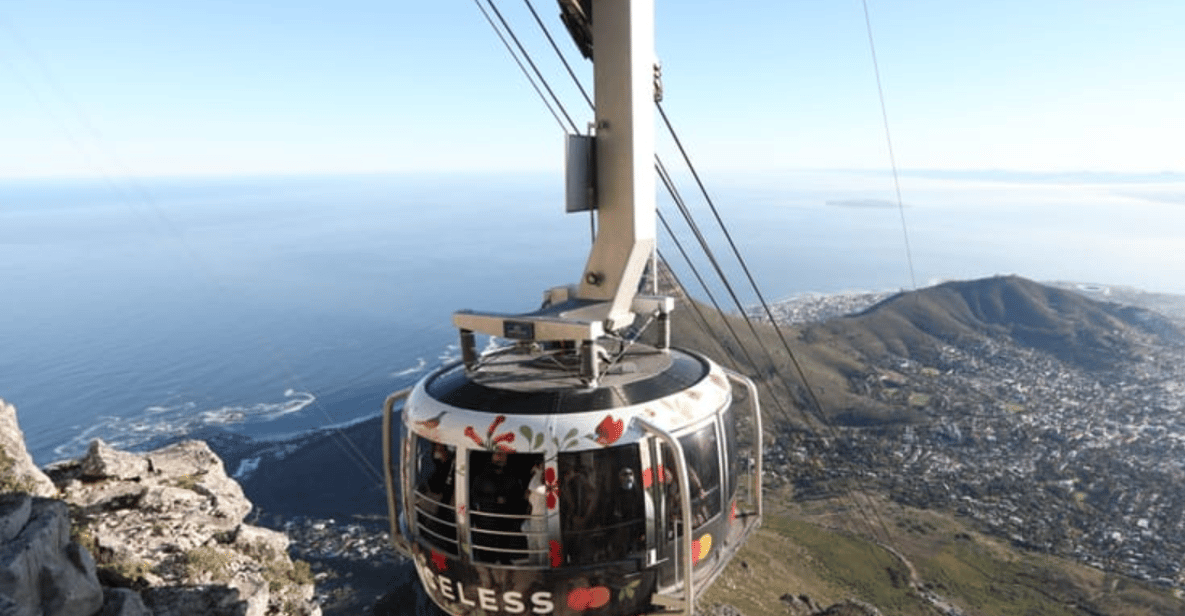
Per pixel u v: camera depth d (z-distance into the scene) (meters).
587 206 8.02
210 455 29.78
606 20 7.84
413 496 7.89
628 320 8.47
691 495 7.49
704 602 110.25
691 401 7.68
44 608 16.67
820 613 123.56
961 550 189.75
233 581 22.92
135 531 23.58
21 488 21.66
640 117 7.88
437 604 8.05
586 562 7.08
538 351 8.73
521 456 7.04
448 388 7.84
